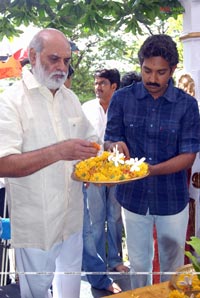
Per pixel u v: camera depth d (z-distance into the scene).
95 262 3.12
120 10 3.36
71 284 2.38
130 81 3.58
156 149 2.45
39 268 2.23
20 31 3.46
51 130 2.16
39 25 3.49
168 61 2.28
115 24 3.43
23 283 2.27
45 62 2.08
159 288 1.77
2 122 2.03
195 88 3.37
